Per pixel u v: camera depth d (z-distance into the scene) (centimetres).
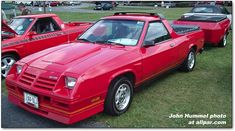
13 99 503
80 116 434
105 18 628
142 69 549
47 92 435
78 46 546
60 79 437
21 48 745
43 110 450
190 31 767
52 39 830
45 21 833
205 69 798
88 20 2403
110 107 480
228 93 616
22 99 480
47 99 442
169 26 667
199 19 1072
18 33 772
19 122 475
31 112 482
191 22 1066
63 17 2736
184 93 612
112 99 479
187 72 764
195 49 792
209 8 1334
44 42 807
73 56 492
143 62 547
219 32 1042
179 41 689
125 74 514
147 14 662
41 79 454
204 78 715
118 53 511
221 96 599
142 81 566
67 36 877
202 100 577
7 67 726
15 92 495
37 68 474
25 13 1675
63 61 475
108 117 495
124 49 534
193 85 662
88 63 464
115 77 484
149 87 645
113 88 480
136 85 549
